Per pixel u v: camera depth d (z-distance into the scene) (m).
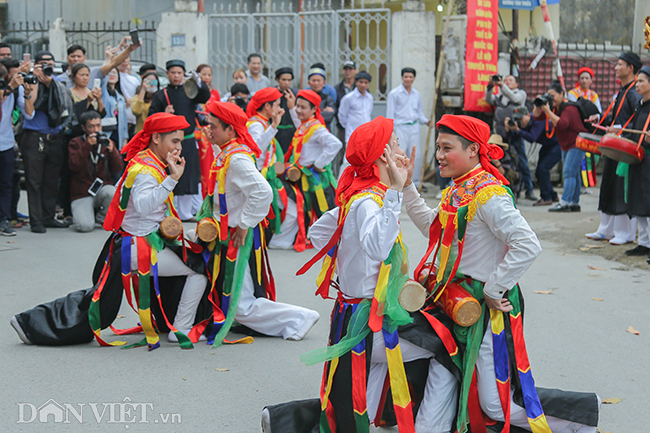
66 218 8.89
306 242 7.66
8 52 9.90
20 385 3.79
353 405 2.88
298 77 12.70
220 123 4.43
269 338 4.68
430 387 3.00
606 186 7.60
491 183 2.92
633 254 7.14
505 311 2.94
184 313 4.56
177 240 4.45
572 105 9.32
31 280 6.04
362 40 13.05
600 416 3.46
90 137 8.07
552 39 12.24
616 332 4.79
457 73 12.19
